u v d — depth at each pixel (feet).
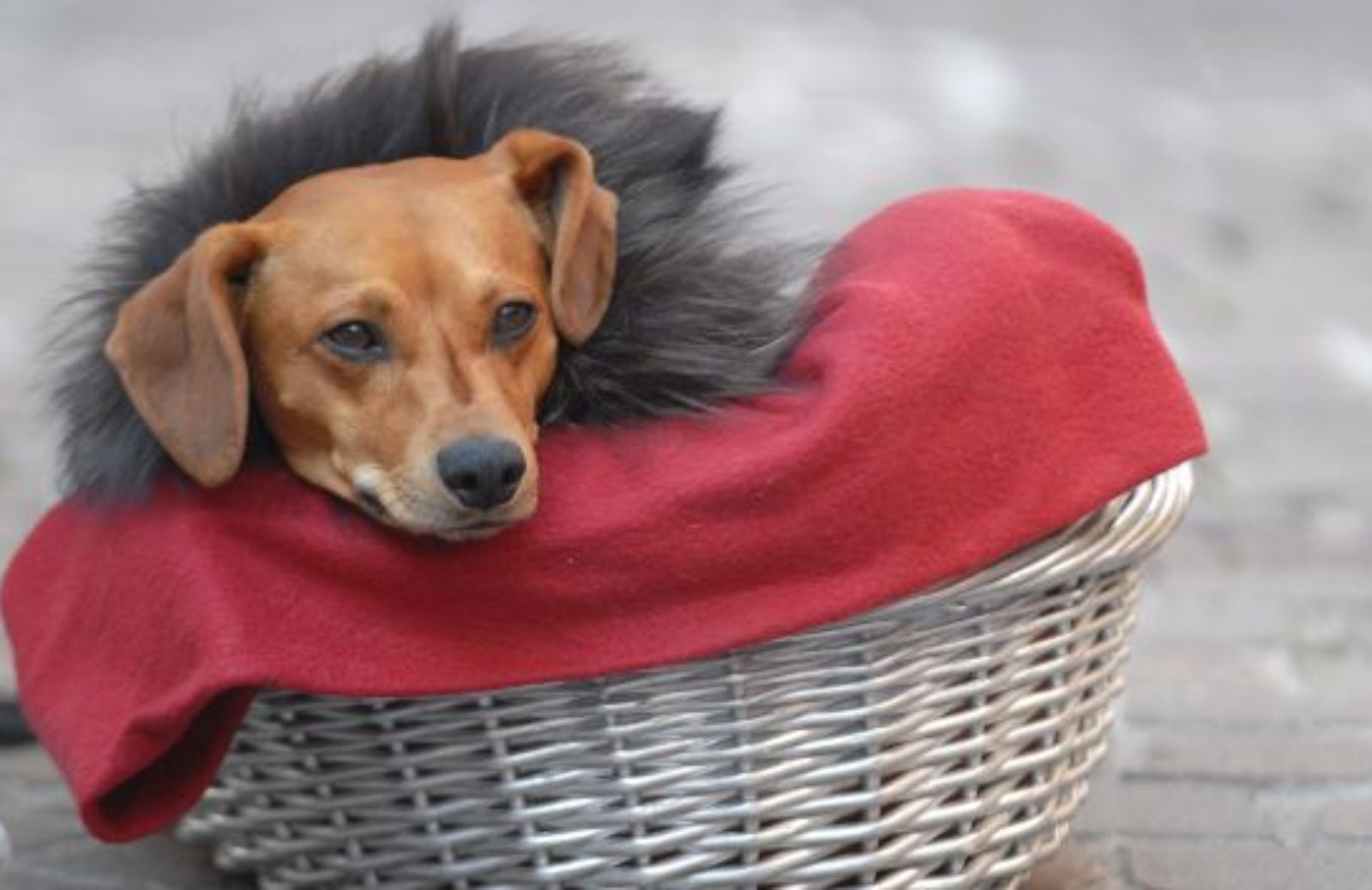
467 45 21.33
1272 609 29.50
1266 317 44.60
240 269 18.15
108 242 20.20
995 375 18.35
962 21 81.10
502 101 20.40
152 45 76.84
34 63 74.90
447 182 18.70
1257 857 22.00
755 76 67.82
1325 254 49.78
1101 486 18.78
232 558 17.58
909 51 74.13
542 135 18.88
